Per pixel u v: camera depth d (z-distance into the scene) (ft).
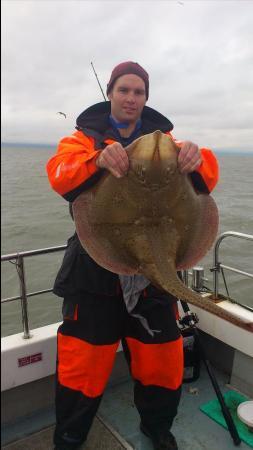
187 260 6.83
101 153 5.94
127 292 7.50
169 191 5.97
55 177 6.53
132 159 5.72
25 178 114.73
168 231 6.30
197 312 11.32
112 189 6.15
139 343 8.14
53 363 9.58
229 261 29.60
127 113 7.34
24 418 9.66
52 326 10.00
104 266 6.53
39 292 9.62
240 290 25.12
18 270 9.26
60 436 8.24
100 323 7.78
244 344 10.13
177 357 8.18
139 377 8.46
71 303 7.80
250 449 8.75
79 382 7.95
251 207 48.16
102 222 6.43
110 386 10.99
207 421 9.61
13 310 24.79
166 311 8.09
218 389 9.24
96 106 7.55
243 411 9.34
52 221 49.49
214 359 11.66
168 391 8.30
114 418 9.73
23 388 9.57
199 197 6.73
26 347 9.20
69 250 7.75
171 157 5.62
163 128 7.79
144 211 6.10
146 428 8.79
